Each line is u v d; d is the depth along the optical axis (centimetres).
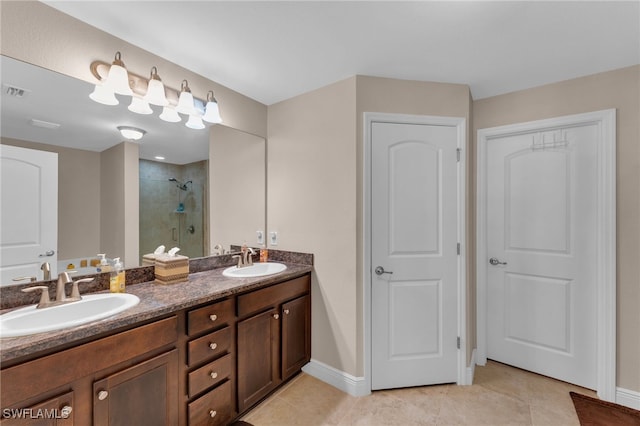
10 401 89
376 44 162
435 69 190
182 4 129
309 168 220
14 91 127
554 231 214
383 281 203
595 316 198
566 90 204
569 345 209
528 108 218
